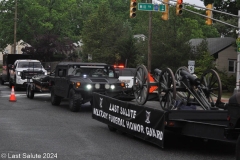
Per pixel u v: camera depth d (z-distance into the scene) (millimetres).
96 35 47250
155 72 12352
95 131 12711
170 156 9406
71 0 65688
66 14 61719
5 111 17422
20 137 11406
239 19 25312
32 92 23312
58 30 62031
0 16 60344
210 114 9781
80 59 59562
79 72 18188
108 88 17219
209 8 24734
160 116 9766
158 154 9578
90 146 10367
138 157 9227
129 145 10570
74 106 17266
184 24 45375
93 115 13797
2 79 37625
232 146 10742
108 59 45656
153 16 52594
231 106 8250
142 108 10664
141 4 24219
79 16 75500
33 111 17609
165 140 11383
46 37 54875
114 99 12219
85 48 47469
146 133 10422
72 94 17406
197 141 11227
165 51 35375
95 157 9148
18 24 59812
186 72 11312
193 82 11008
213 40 49062
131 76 23266
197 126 9398
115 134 12227
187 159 9164
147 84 11578
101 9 48750
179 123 9648
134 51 44312
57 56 60906
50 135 11844
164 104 11320
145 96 11789
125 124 11500
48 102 21672
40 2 62188
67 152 9617
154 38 36062
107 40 47000
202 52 36156
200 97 10945
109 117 12508
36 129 12852
